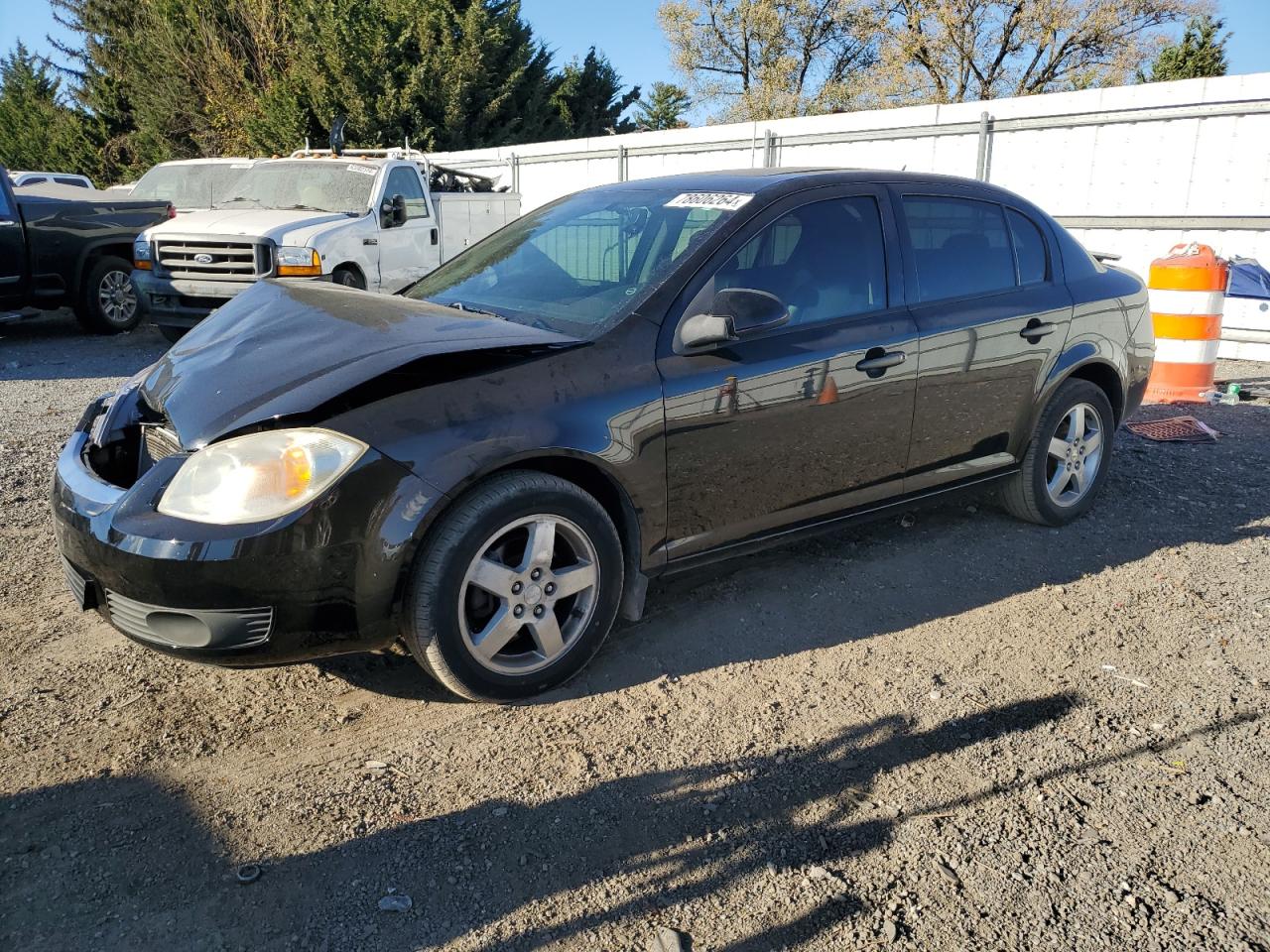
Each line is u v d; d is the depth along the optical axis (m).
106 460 3.38
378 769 2.86
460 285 4.09
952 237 4.36
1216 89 9.66
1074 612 4.00
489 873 2.45
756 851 2.55
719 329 3.31
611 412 3.21
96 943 2.19
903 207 4.20
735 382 3.49
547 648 3.21
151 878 2.40
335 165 10.71
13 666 3.39
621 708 3.22
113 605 2.91
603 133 38.16
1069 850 2.58
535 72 30.86
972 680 3.45
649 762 2.92
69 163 39.97
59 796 2.69
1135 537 4.84
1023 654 3.65
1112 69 31.95
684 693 3.32
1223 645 3.74
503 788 2.78
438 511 2.89
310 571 2.77
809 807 2.74
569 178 16.42
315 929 2.26
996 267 4.51
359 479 2.79
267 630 2.80
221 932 2.24
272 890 2.37
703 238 3.62
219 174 12.13
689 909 2.35
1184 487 5.65
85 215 10.46
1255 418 7.33
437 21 27.55
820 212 3.91
